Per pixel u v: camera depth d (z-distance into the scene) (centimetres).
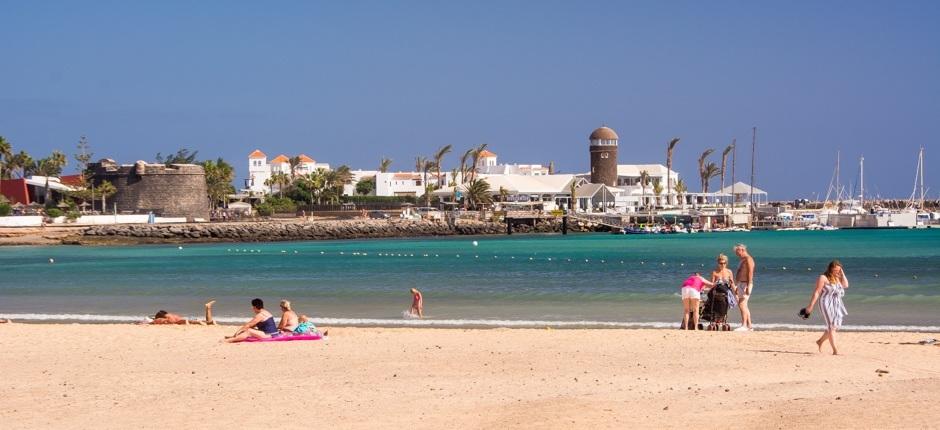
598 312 3769
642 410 1603
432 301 4284
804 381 1861
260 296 4612
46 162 18775
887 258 8688
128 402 1739
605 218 17938
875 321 3381
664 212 18950
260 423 1559
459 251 10925
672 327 3231
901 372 1966
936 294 4456
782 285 5203
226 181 19388
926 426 1434
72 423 1577
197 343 2523
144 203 15650
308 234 15325
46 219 13638
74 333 2777
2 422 1589
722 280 2781
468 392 1803
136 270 7344
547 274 6538
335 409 1661
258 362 2188
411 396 1770
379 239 15638
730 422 1501
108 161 16062
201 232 14300
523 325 3316
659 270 7050
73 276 6575
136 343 2533
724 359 2162
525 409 1627
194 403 1725
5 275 6750
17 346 2495
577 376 1967
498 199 19238
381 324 3362
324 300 4372
